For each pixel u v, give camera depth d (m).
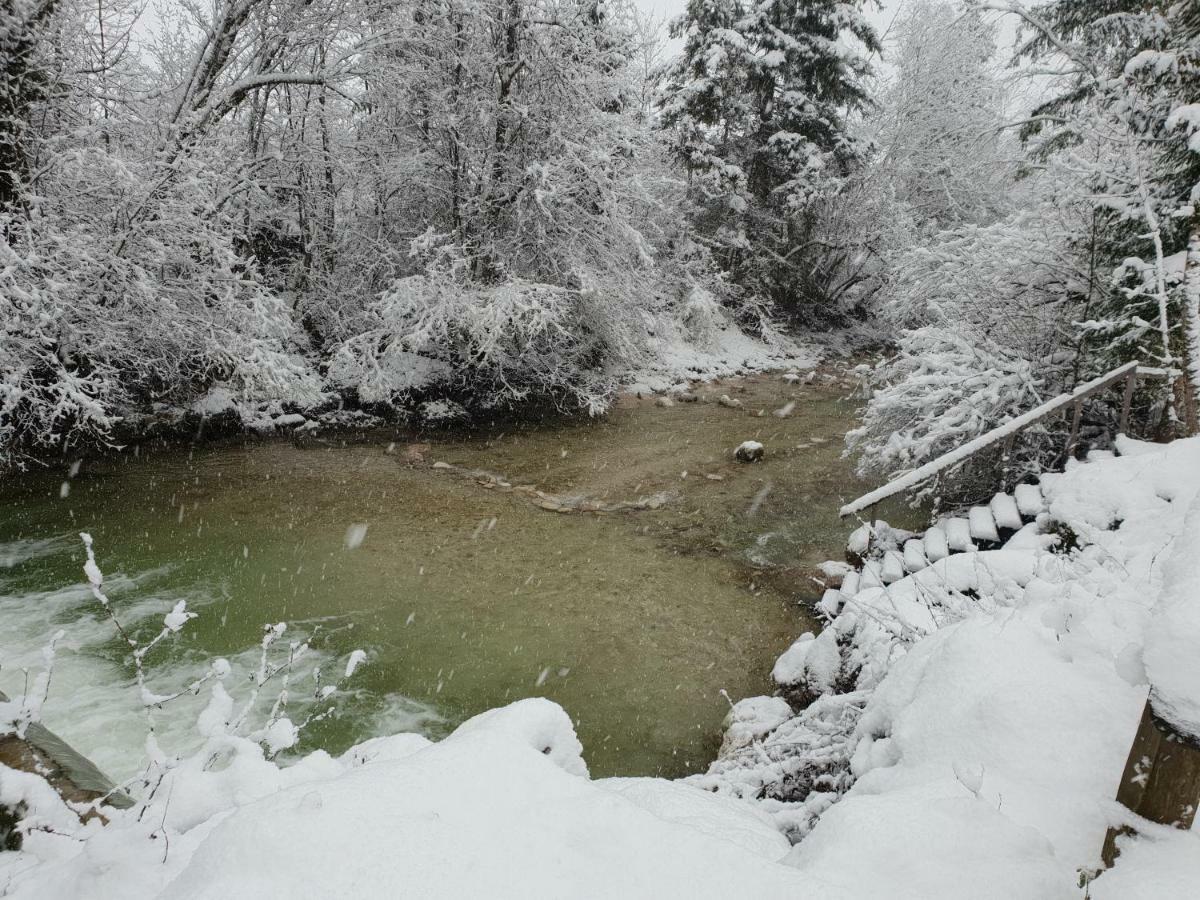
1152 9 8.06
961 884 1.58
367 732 4.74
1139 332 6.29
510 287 12.52
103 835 2.08
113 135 9.41
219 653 5.47
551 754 2.25
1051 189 7.90
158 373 10.35
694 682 5.55
